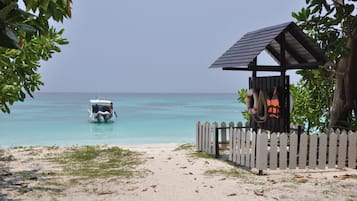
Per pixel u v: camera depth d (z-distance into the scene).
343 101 13.57
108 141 27.92
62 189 8.48
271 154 10.50
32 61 8.73
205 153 13.82
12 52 7.61
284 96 10.85
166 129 37.78
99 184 8.98
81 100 143.75
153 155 13.52
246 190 8.43
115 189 8.52
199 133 14.52
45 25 3.38
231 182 9.18
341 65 13.48
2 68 8.20
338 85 13.75
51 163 11.96
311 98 16.06
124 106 89.25
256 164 10.23
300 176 9.88
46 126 40.38
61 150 14.73
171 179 9.52
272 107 11.33
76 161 12.32
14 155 13.48
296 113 16.33
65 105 96.62
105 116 44.81
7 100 8.80
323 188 8.63
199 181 9.30
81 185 8.88
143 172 10.41
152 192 8.29
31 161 12.30
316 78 14.83
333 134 10.95
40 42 8.96
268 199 7.75
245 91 17.44
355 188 8.66
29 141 28.02
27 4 2.59
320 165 10.85
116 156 13.18
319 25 13.66
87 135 32.41
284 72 10.92
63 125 41.53
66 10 3.06
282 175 10.02
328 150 11.05
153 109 75.31
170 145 18.86
